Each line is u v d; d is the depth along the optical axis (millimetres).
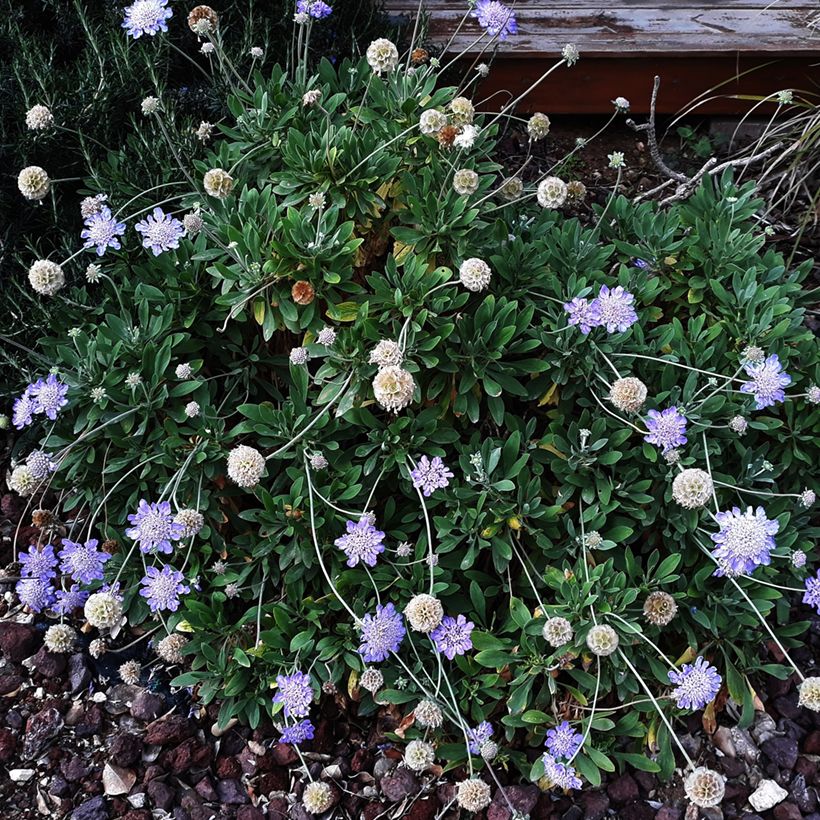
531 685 1265
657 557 1267
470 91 1883
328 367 1300
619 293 1274
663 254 1424
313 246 1295
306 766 1235
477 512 1264
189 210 1475
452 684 1264
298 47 1457
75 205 1525
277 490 1319
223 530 1353
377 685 1219
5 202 1483
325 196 1343
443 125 1319
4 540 1419
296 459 1305
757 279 1438
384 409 1316
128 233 1445
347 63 1475
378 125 1390
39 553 1268
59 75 1545
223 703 1266
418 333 1282
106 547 1316
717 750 1287
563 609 1238
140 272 1374
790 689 1333
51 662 1319
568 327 1294
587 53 1847
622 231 1481
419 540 1277
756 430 1355
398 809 1241
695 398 1343
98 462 1345
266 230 1349
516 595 1315
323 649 1251
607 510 1276
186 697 1308
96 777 1259
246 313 1360
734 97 1809
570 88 1891
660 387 1354
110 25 1604
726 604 1284
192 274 1349
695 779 1170
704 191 1500
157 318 1330
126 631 1354
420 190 1347
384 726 1287
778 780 1271
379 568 1286
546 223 1426
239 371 1380
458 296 1295
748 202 1489
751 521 1201
